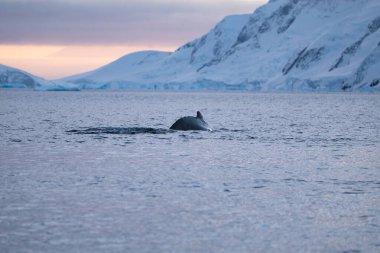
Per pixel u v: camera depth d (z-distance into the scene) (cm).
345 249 4681
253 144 11594
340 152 10394
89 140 11925
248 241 4859
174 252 4606
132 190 6669
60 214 5559
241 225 5278
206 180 7362
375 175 7850
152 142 11606
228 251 4638
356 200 6238
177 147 10844
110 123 17962
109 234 5000
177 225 5266
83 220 5375
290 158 9519
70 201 6072
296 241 4862
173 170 8162
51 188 6731
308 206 5959
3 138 12369
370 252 4622
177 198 6272
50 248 4650
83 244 4753
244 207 5906
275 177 7638
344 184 7156
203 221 5394
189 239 4894
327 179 7506
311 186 7006
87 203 5997
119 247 4694
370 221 5416
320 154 10081
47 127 15712
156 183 7119
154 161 9025
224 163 8894
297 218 5509
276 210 5797
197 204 6012
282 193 6581
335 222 5384
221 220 5428
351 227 5234
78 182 7131
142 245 4747
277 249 4688
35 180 7238
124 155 9669
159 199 6216
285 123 18325
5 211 5638
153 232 5066
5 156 9431
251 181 7319
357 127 16638
